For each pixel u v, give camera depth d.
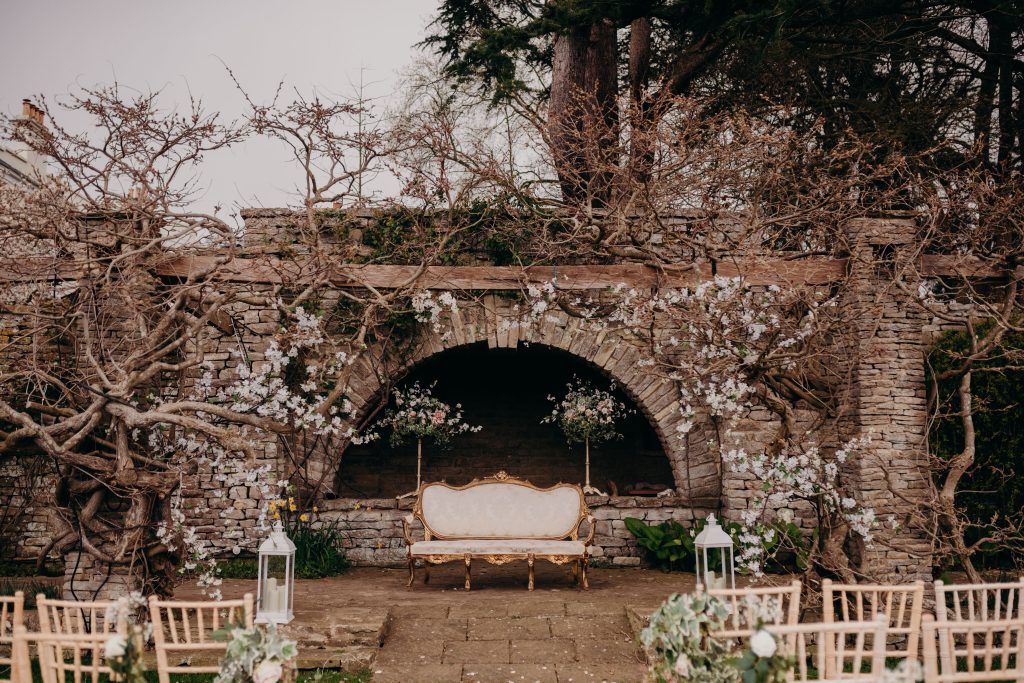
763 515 9.32
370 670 5.91
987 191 7.84
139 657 3.41
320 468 9.72
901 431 8.32
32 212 6.93
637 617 6.61
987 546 8.52
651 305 7.37
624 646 6.43
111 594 6.27
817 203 7.84
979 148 8.77
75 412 6.52
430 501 8.95
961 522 7.21
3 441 6.20
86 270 6.81
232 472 9.07
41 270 6.89
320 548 9.29
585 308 9.98
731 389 7.16
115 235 6.71
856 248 7.76
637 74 12.45
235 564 9.01
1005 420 8.73
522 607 7.32
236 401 7.70
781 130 8.75
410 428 10.76
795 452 6.68
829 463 6.70
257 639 3.52
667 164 7.91
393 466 11.96
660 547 9.50
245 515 9.22
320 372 9.23
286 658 3.51
